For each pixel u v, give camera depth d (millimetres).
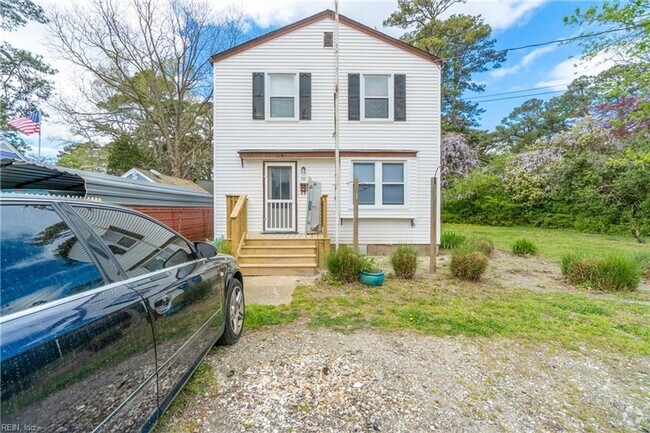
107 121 19031
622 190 14492
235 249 7281
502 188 19031
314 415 2197
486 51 22234
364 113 9445
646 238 13094
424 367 2877
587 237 13523
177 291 2188
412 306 4621
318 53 9344
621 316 4305
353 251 6453
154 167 20953
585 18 8070
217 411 2225
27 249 1409
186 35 18469
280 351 3150
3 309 1203
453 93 24125
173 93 19688
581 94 30031
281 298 5109
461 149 21000
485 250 8922
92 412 1343
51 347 1204
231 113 9258
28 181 5324
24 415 1081
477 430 2078
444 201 20484
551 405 2365
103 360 1428
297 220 9336
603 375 2805
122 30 17297
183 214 10227
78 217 1772
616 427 2137
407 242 9414
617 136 15422
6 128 17250
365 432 2043
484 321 4000
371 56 9398
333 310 4457
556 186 17000
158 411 1824
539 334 3641
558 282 6199
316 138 9359
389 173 9359
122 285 1757
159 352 1872
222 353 3092
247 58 9289
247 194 9273
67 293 1450
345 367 2844
